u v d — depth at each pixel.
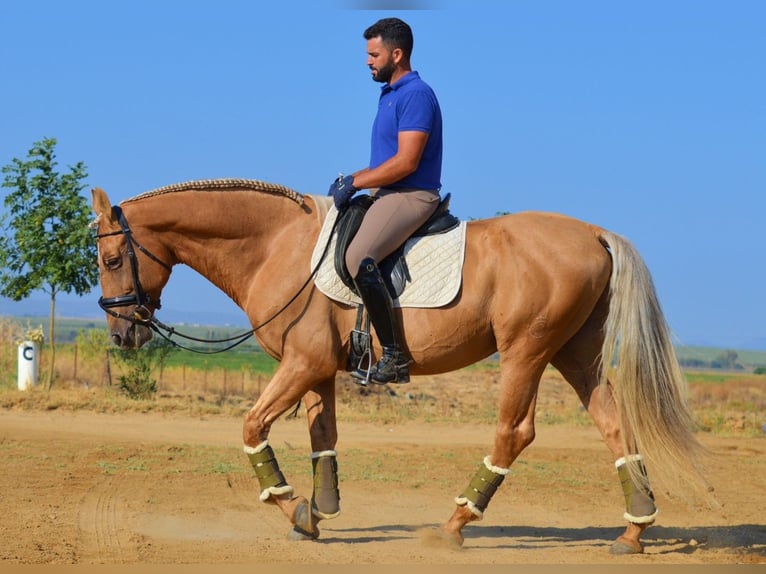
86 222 19.08
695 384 28.97
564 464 12.02
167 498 8.77
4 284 19.25
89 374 21.92
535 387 6.72
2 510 7.80
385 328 6.54
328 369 6.68
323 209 6.90
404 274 6.62
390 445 13.53
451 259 6.64
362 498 9.30
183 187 6.91
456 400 22.17
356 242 6.55
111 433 13.79
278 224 6.88
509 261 6.61
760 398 25.31
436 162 6.79
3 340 23.28
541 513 8.88
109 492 8.91
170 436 13.86
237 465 10.90
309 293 6.65
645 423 6.58
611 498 9.77
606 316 6.86
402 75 6.87
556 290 6.54
